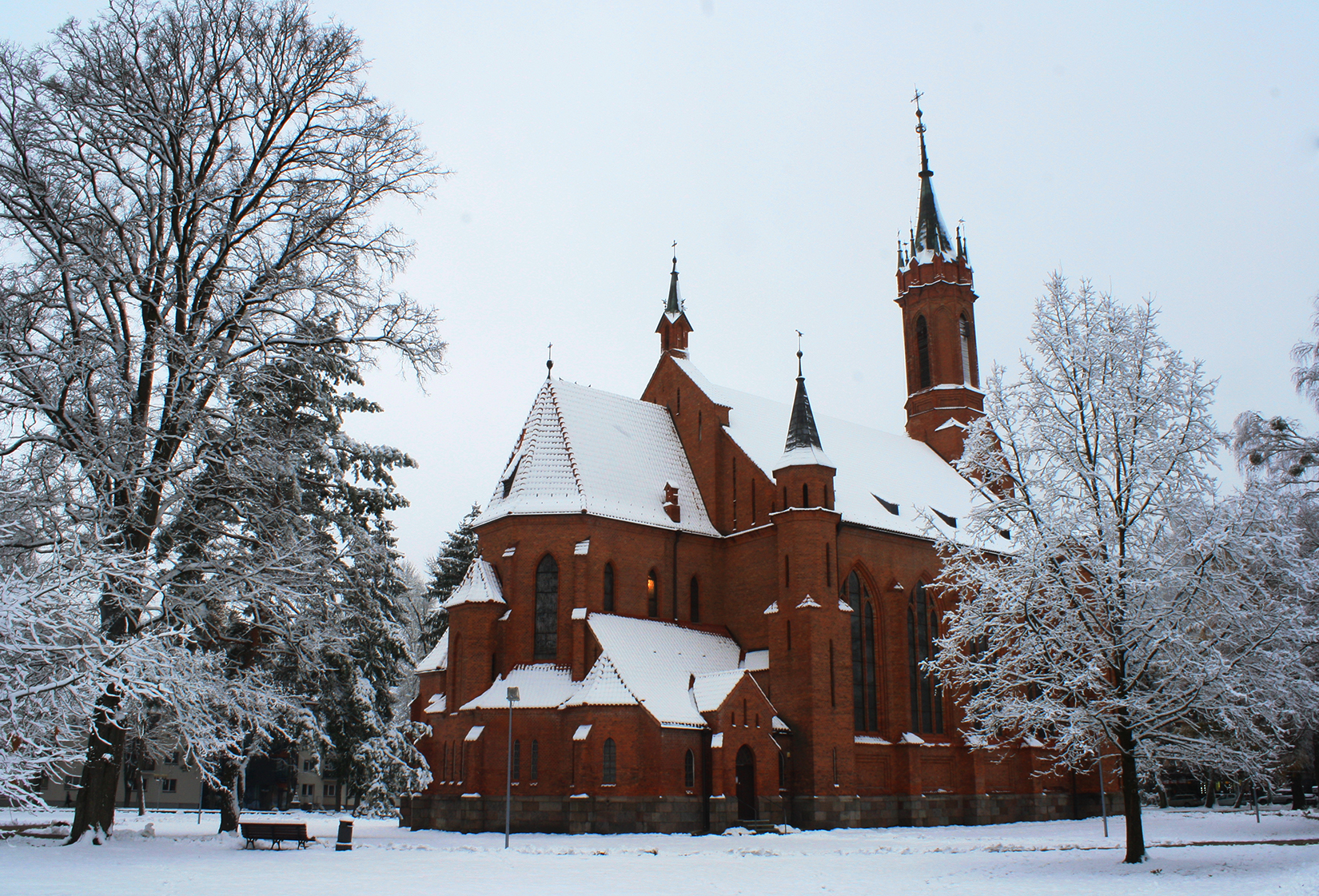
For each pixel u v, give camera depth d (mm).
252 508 33656
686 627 56062
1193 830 46750
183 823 58750
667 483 59281
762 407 67562
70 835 32688
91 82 31734
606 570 53844
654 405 64750
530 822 47281
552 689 49625
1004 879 26234
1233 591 30000
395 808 50938
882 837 44969
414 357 35969
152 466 30000
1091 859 31875
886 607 58469
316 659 37219
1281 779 68125
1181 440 32188
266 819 65500
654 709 47156
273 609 33969
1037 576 31328
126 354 29797
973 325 83375
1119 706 30219
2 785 20359
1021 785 60594
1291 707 30469
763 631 56031
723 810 46375
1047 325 34562
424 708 56531
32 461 28172
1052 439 33188
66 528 26578
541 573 53344
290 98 35281
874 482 65688
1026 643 31969
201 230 34688
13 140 30234
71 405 31297
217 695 31094
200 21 33375
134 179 32625
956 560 35688
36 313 30203
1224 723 30188
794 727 51562
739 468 59719
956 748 58250
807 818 49906
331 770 84875
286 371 35906
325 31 35812
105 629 29047
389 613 51625
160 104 32906
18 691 21547
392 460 45125
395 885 23328
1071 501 32750
